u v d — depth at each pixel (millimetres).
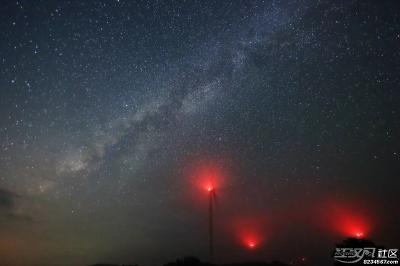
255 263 29234
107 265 33156
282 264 29453
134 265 32938
